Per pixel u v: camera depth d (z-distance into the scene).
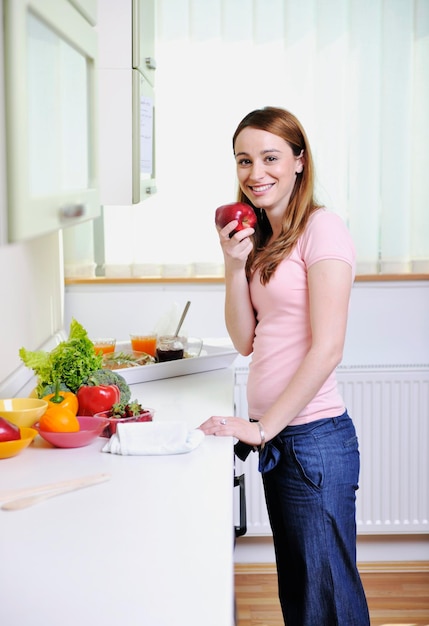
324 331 2.00
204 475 1.72
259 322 2.22
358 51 3.32
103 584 1.24
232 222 2.18
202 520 1.48
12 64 1.08
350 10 3.30
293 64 3.32
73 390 2.10
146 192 2.81
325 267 2.01
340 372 3.41
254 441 1.99
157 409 2.23
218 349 2.81
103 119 2.58
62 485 1.65
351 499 2.15
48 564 1.31
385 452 3.45
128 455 1.87
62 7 1.36
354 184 3.38
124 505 1.56
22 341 2.52
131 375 2.51
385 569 3.54
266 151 2.11
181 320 2.74
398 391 3.42
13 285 2.41
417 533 3.52
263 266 2.12
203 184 3.39
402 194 3.39
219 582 1.23
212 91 3.34
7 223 1.10
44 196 1.23
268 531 3.46
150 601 1.18
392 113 3.35
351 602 2.13
